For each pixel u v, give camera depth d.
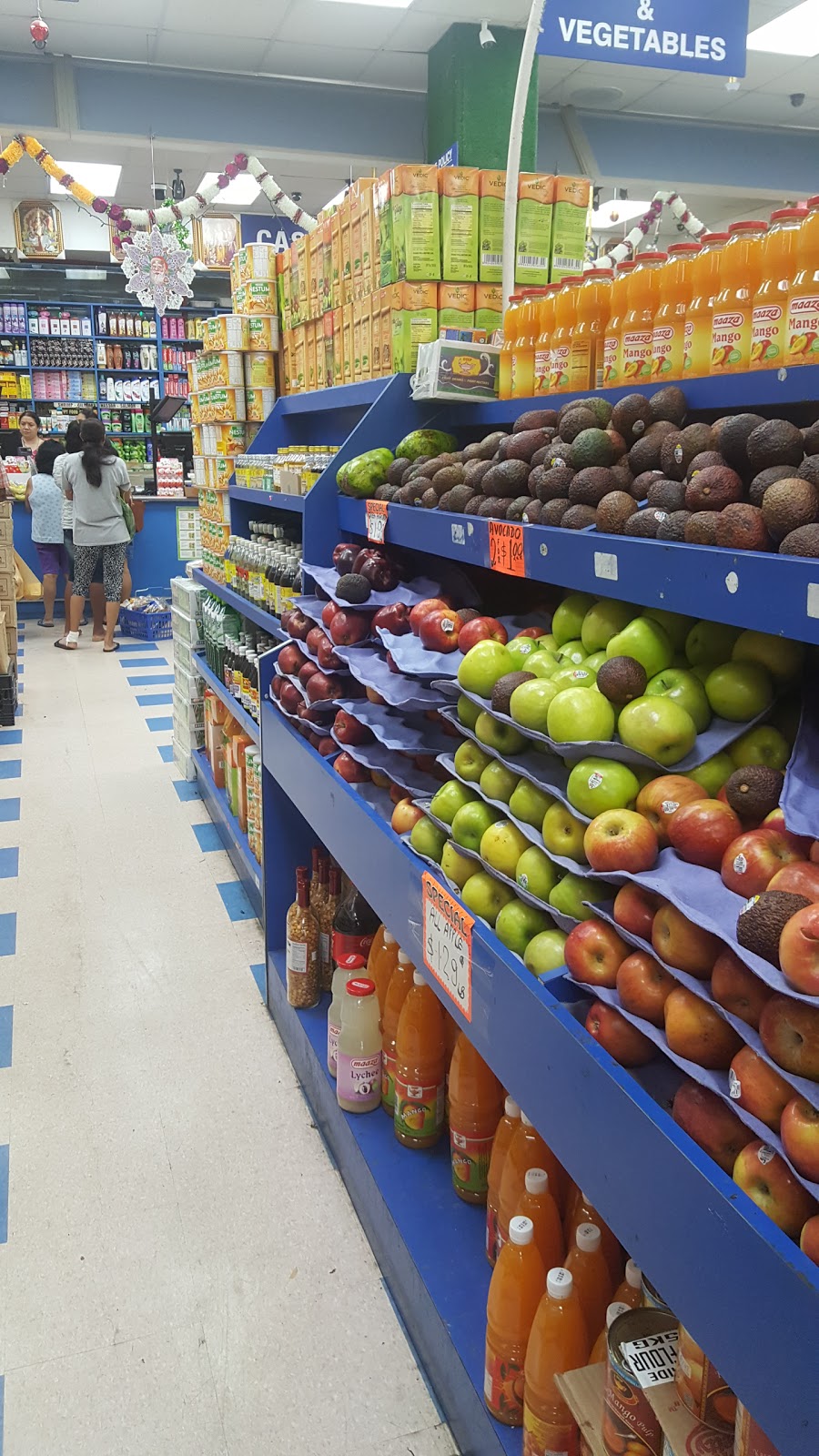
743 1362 0.81
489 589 2.39
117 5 7.11
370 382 2.63
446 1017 2.02
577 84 8.59
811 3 7.08
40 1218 2.06
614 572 1.22
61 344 11.15
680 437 1.30
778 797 1.08
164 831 4.19
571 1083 1.10
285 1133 2.34
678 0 2.72
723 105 9.19
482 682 1.54
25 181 11.04
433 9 7.20
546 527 1.42
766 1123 0.88
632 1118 0.97
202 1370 1.72
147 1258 1.96
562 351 1.90
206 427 4.55
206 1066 2.60
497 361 2.32
